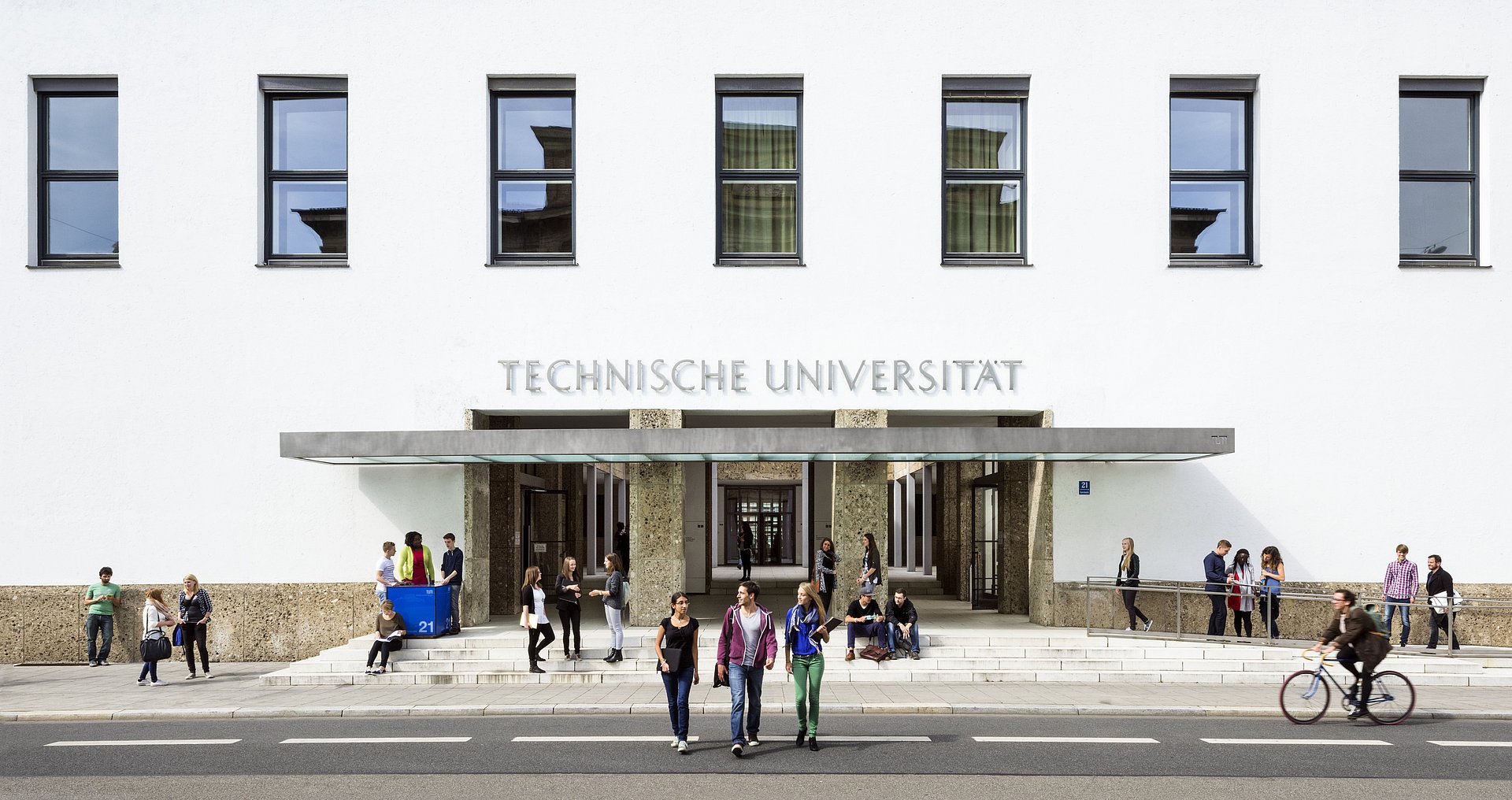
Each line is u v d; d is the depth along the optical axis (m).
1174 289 16.62
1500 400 16.59
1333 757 10.00
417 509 16.48
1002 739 10.80
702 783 8.88
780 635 16.64
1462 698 13.29
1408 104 17.23
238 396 16.52
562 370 16.53
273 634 16.41
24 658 16.34
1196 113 17.14
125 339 16.56
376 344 16.56
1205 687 14.20
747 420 19.48
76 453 16.47
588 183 16.70
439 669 14.84
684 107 16.77
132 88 16.73
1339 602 12.12
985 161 17.12
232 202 16.67
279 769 9.41
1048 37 16.83
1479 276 16.72
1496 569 16.41
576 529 27.50
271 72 16.73
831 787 8.73
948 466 26.20
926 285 16.62
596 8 16.81
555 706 12.57
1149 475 16.59
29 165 16.77
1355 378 16.58
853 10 16.83
